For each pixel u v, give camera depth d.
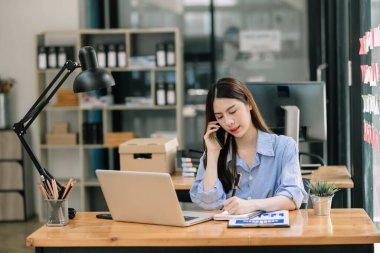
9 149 7.91
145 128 8.29
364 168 5.02
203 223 3.39
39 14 8.15
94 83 3.73
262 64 8.27
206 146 3.77
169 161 5.12
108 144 7.84
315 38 8.14
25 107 8.18
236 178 3.77
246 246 3.14
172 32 8.04
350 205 5.52
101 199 8.12
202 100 8.31
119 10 8.40
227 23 8.29
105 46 7.94
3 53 8.20
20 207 7.96
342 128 6.70
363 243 3.07
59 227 3.42
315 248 3.10
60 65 7.92
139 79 8.20
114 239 3.15
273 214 3.42
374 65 4.64
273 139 3.76
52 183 3.45
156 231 3.25
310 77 8.16
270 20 8.24
